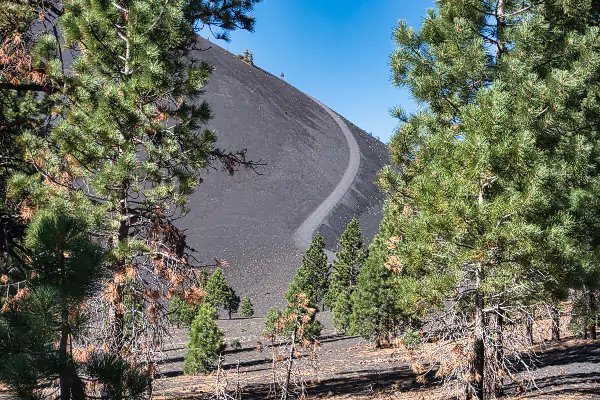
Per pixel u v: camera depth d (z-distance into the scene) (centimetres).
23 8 1262
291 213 17462
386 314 3822
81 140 1208
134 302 1166
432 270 991
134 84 1214
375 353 3531
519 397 1316
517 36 1153
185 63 1381
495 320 1041
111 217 1202
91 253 660
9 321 636
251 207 17512
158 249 1252
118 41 1341
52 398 667
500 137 919
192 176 1364
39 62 1266
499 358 1044
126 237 1242
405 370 2417
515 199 847
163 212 1278
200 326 3150
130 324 1146
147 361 1152
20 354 621
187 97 1398
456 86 1253
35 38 1340
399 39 1330
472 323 964
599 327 2511
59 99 1317
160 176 1278
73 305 640
